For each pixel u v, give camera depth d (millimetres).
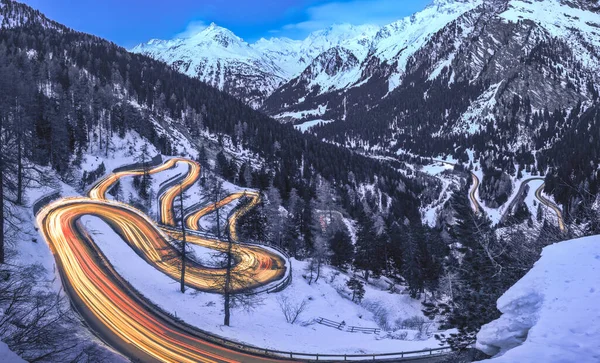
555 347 7465
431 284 59250
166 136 133875
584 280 9867
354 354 30375
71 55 181000
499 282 18734
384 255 71312
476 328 18672
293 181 114562
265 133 170000
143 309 33906
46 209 57688
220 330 32281
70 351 15594
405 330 44406
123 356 23656
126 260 46562
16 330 11734
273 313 40156
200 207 86125
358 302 54062
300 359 28719
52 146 74625
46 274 33125
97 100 111000
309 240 76312
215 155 139250
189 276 47062
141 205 79812
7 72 88562
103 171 91500
